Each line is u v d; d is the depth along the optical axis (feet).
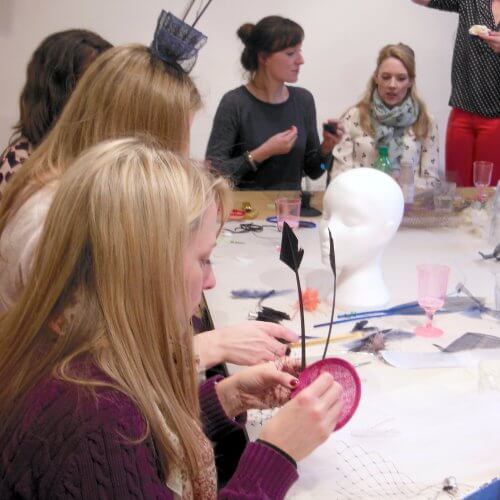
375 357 4.22
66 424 2.00
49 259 2.25
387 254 6.43
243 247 6.61
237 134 9.27
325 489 2.93
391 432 3.35
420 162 9.49
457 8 10.57
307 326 4.73
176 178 2.27
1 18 11.56
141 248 2.15
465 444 3.24
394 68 8.84
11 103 12.11
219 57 12.59
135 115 3.94
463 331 4.62
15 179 4.09
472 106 10.63
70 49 5.36
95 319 2.19
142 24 12.14
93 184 2.19
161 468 2.25
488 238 6.88
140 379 2.16
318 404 2.73
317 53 12.94
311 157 9.61
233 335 3.99
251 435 3.43
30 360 2.24
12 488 2.03
